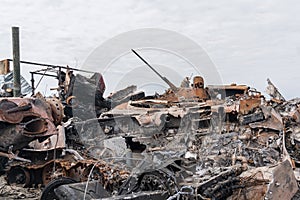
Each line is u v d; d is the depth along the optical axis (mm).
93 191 6723
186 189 5711
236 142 8047
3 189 10992
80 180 9484
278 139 8742
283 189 6008
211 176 6184
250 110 10883
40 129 7684
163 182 5902
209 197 5703
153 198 5812
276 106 13531
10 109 7312
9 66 15047
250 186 6191
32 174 11180
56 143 9859
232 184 6152
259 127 10008
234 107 10648
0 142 7367
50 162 10781
